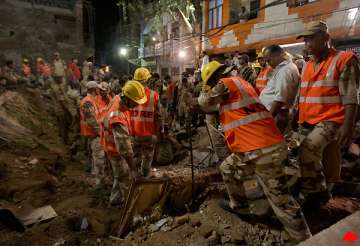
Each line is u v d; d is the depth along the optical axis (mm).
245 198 3463
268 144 2883
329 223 3402
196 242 3242
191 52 17969
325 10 9695
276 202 2896
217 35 14812
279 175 2889
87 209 4336
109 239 3596
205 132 8227
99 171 5195
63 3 21750
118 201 4484
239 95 3002
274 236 3268
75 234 3725
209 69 3145
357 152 4855
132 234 3592
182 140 8148
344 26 9047
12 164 5973
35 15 20312
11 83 12250
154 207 3949
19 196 4848
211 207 3830
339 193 4090
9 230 3984
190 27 17594
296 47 10555
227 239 3264
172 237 3383
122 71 30484
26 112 9805
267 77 4445
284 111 4180
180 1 18375
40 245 3549
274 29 11617
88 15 24906
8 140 7117
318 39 3121
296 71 3650
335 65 3057
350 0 8914
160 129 5055
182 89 9992
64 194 5172
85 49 22188
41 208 4402
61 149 8016
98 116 5191
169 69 21344
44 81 14258
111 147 4297
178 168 6430
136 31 26953
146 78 4945
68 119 10016
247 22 12945
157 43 23000
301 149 3320
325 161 3623
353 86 2938
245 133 2977
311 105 3271
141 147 4840
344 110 3004
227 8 14016
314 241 1488
